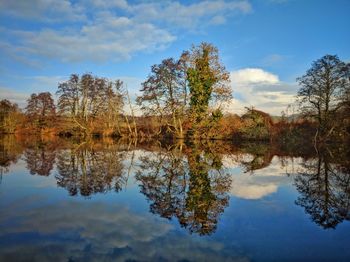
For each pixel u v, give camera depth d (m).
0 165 16.80
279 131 42.03
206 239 5.92
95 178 12.93
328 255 5.21
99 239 5.86
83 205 8.45
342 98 36.12
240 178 13.24
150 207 8.29
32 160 19.19
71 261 4.86
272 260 4.99
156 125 48.31
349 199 9.43
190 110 39.84
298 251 5.36
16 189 10.57
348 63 36.06
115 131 55.56
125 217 7.34
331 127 36.59
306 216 7.53
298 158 22.00
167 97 42.38
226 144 37.91
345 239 5.96
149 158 21.00
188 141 41.53
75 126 56.12
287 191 10.64
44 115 67.06
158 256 5.08
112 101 55.16
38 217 7.29
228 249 5.42
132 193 10.07
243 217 7.41
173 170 15.40
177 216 7.46
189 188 10.97
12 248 5.38
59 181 12.15
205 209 8.14
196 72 38.59
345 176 13.97
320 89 37.22
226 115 41.31
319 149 30.98
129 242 5.71
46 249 5.34
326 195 10.01
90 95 56.09
